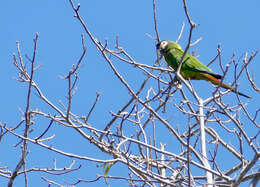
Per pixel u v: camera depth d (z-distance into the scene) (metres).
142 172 10.65
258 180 9.16
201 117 10.84
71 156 10.26
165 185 11.31
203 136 10.52
